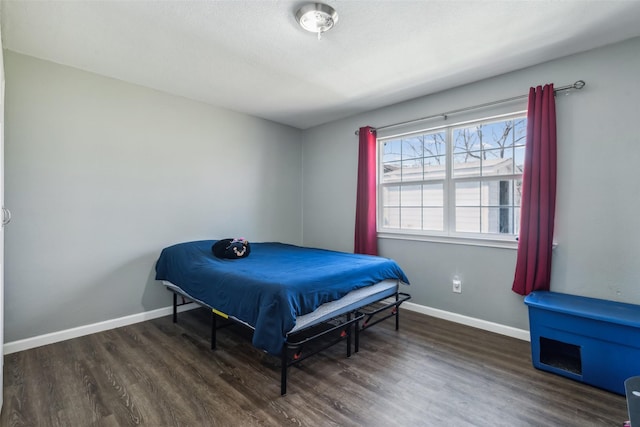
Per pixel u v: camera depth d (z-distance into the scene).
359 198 3.75
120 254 2.94
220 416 1.69
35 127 2.48
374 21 1.99
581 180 2.38
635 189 2.18
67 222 2.64
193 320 3.13
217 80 2.93
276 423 1.64
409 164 3.55
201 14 1.93
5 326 2.37
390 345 2.57
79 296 2.71
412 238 3.40
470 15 1.93
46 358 2.30
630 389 1.20
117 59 2.52
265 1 1.80
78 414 1.70
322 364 2.25
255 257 3.00
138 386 1.96
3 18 1.95
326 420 1.66
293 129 4.55
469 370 2.17
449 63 2.57
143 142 3.07
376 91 3.18
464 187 3.11
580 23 2.01
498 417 1.69
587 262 2.36
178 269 2.83
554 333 2.09
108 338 2.67
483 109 2.89
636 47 2.17
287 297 1.89
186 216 3.39
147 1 1.80
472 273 2.98
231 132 3.79
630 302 2.19
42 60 2.51
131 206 3.00
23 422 1.63
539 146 2.49
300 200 4.66
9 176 2.37
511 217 2.85
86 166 2.73
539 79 2.57
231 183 3.80
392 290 2.91
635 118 2.17
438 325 3.00
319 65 2.61
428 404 1.80
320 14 1.87
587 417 1.68
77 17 1.96
